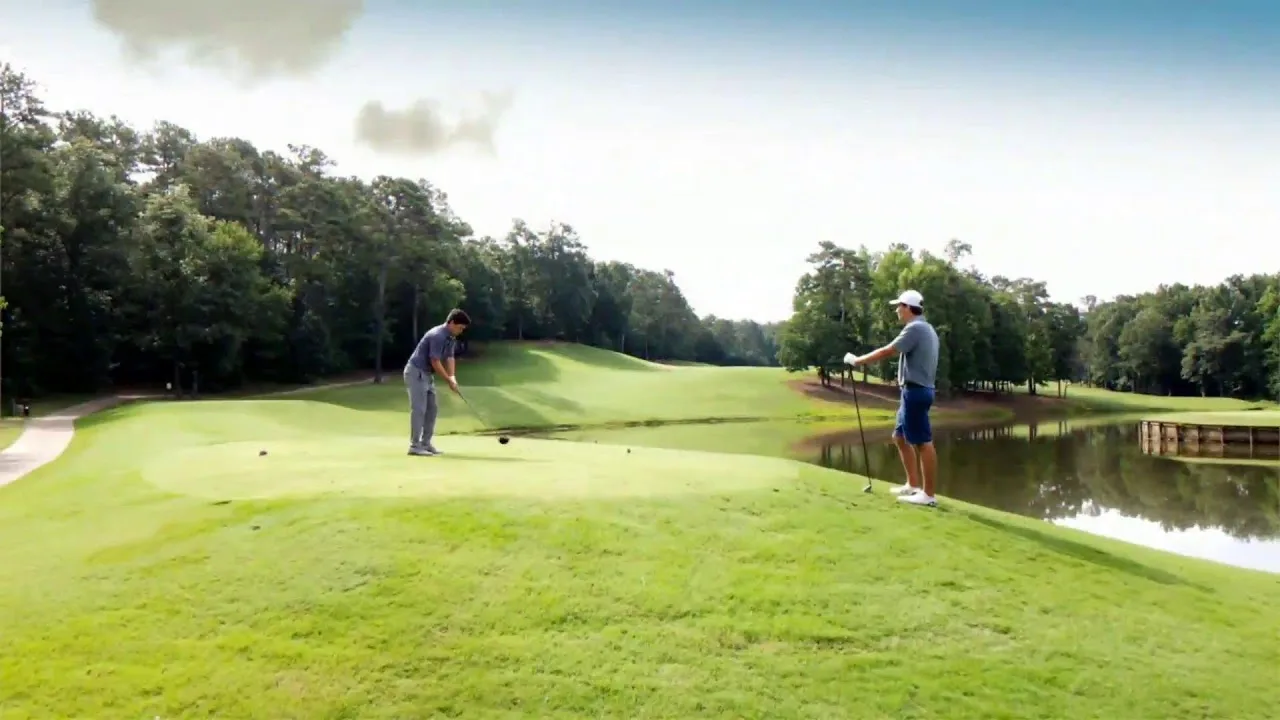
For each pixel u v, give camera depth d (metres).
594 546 6.13
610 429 49.09
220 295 52.69
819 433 47.28
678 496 7.39
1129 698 4.79
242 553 5.86
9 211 45.00
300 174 67.56
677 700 4.37
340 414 33.88
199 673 4.44
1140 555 8.27
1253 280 102.44
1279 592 7.58
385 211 66.81
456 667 4.56
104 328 50.88
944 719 4.41
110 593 5.32
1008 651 5.20
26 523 7.34
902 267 69.06
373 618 5.01
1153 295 108.56
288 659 4.58
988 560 6.80
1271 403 81.81
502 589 5.41
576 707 4.27
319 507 6.68
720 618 5.26
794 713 4.34
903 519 7.59
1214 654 5.50
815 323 68.94
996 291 82.75
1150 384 103.00
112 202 49.78
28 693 4.22
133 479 8.94
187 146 67.06
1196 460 34.03
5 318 45.69
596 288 110.62
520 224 102.69
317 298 67.00
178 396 50.28
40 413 37.72
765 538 6.65
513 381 69.19
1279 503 23.03
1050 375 85.12
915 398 8.42
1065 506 22.25
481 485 7.59
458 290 76.19
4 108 44.00
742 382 70.25
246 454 10.56
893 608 5.63
